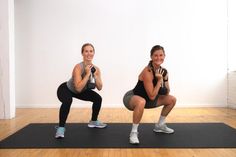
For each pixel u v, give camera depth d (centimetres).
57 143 265
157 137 289
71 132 317
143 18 564
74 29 564
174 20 565
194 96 571
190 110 516
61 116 295
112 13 564
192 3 564
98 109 345
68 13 563
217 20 564
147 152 236
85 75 302
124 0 563
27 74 567
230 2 563
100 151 239
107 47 566
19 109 539
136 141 262
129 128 339
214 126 349
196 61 568
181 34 566
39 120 407
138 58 567
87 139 282
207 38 566
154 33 566
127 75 568
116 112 491
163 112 311
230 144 259
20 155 228
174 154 229
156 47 279
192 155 226
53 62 567
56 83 568
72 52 566
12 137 290
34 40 565
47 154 230
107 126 353
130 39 566
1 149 246
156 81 278
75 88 303
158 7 565
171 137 288
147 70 277
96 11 563
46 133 311
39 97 569
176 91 570
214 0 563
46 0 562
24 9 562
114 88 569
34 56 566
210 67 568
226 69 568
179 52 567
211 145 256
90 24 564
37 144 262
